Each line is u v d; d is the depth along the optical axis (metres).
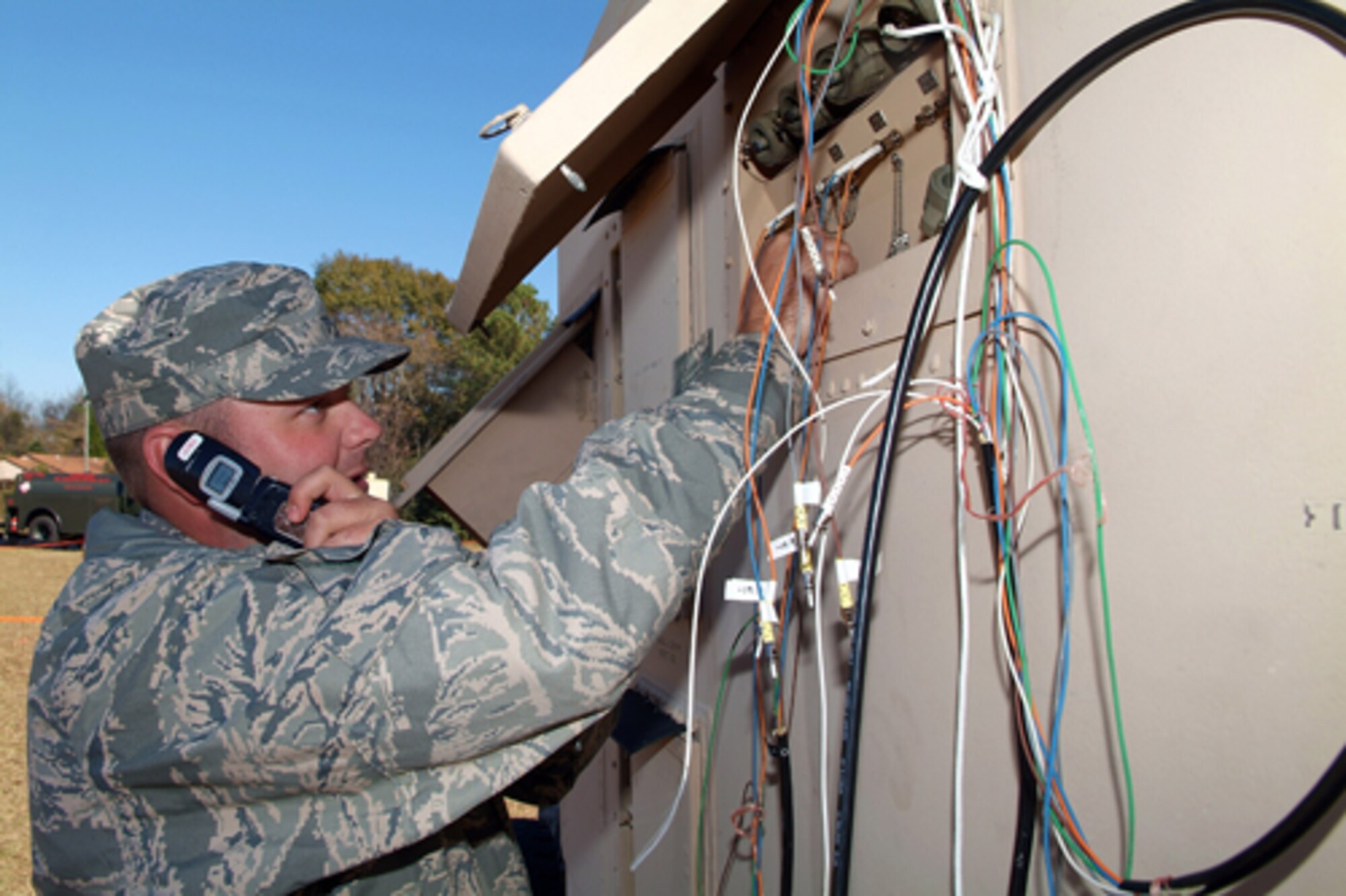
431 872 0.93
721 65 1.26
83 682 0.75
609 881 1.95
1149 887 0.58
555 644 0.71
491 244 1.16
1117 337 0.64
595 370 2.51
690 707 0.79
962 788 0.76
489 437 2.51
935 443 0.82
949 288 0.80
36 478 17.34
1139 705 0.61
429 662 0.70
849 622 0.89
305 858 0.75
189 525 0.95
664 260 1.58
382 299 18.94
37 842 0.79
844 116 1.10
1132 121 0.63
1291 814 0.47
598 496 0.76
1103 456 0.64
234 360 0.92
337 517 0.84
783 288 0.92
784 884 1.02
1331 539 0.49
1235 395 0.54
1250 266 0.54
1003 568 0.70
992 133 0.76
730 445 0.82
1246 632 0.53
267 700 0.71
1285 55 0.52
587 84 0.84
